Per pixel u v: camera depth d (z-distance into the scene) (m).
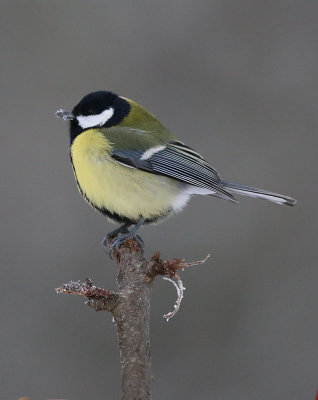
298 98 13.48
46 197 12.09
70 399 10.26
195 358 10.93
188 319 11.30
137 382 4.74
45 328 10.77
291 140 13.12
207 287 11.70
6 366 10.46
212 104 13.41
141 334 4.96
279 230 12.29
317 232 12.23
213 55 13.80
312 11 14.09
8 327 10.76
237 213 12.49
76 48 13.55
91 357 10.62
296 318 11.24
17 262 11.46
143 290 5.23
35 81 13.23
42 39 13.61
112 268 11.43
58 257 11.52
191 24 14.02
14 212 11.93
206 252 12.05
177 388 10.62
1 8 13.79
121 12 14.02
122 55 13.58
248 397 10.48
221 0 14.17
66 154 12.52
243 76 13.67
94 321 10.84
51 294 11.15
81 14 13.90
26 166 12.40
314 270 11.81
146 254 12.04
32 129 12.74
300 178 12.74
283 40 13.99
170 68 13.62
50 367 10.49
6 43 13.54
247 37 13.99
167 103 13.38
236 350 11.04
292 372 10.66
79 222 11.86
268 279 11.78
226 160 12.95
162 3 14.13
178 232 12.27
